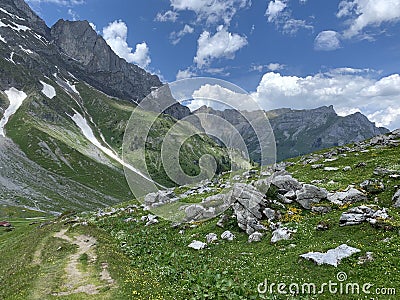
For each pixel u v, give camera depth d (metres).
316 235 25.89
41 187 198.75
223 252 27.31
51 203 177.38
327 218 28.17
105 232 41.00
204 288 21.02
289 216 30.34
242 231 30.31
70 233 42.41
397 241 21.77
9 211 148.00
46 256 33.31
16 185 191.12
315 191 32.53
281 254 24.27
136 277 24.31
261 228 29.16
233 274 22.67
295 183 34.59
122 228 40.66
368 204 29.67
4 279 28.95
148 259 28.88
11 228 74.31
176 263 26.48
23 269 30.11
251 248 26.84
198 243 29.77
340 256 21.28
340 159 53.09
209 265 24.98
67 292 22.92
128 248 32.91
